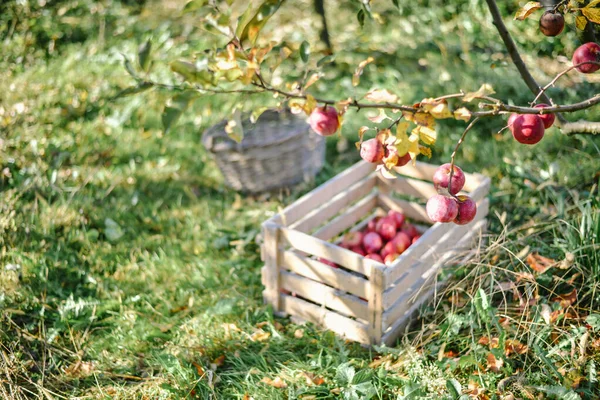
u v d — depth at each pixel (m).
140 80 1.72
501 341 2.23
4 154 3.62
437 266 2.61
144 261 2.97
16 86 4.54
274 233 2.54
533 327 2.33
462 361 2.23
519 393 2.18
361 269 2.38
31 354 2.51
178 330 2.59
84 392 2.37
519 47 4.40
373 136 3.85
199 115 4.18
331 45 4.97
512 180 3.19
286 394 2.30
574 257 2.46
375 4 5.51
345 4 5.84
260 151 3.28
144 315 2.69
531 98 3.78
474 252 2.61
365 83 4.39
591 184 3.01
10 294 2.71
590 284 2.42
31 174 3.50
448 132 3.73
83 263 2.96
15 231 3.00
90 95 4.50
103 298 2.79
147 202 3.45
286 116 3.73
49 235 3.04
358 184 2.98
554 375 2.21
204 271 2.90
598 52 1.84
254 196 3.49
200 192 3.55
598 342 2.24
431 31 4.95
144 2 6.06
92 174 3.61
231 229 3.17
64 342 2.58
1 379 2.38
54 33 5.43
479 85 4.00
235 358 2.46
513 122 1.82
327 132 1.80
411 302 2.52
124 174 3.67
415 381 2.25
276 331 2.55
